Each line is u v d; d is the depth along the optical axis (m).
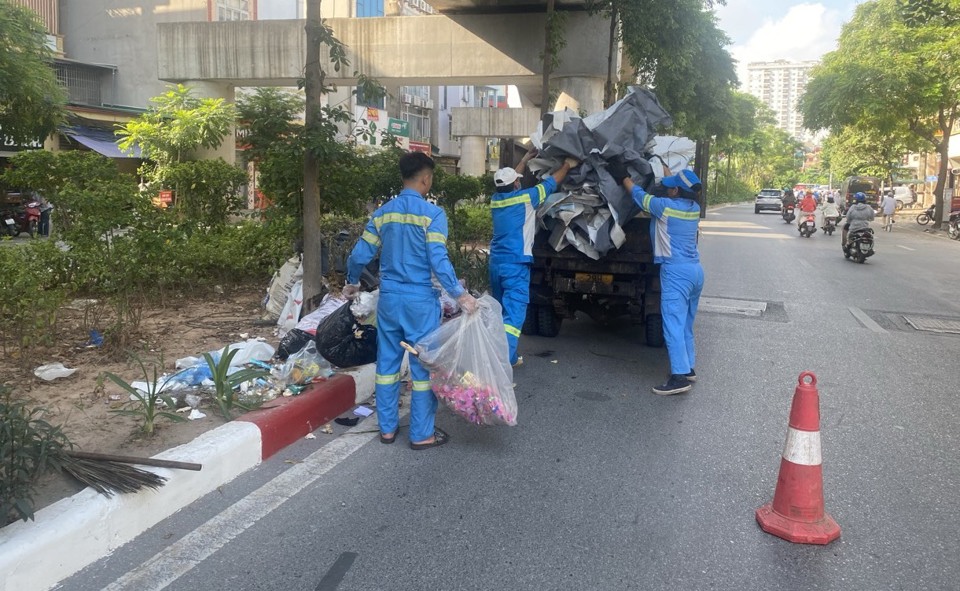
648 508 3.94
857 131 37.69
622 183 6.96
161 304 8.31
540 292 7.82
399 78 18.62
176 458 3.91
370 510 3.85
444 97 48.53
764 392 6.23
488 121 34.38
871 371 7.00
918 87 27.88
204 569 3.24
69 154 9.00
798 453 3.66
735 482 4.30
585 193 7.04
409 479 4.26
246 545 3.46
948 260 17.91
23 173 8.62
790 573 3.30
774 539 3.62
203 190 11.06
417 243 4.54
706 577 3.26
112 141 22.20
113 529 3.38
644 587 3.17
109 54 29.09
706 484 4.27
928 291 12.41
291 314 7.02
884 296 11.77
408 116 43.06
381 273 4.71
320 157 7.03
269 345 6.29
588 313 8.09
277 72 18.95
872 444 5.00
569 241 7.20
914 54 26.94
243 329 7.27
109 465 3.62
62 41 28.95
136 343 6.49
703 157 8.03
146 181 14.35
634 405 5.80
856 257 16.72
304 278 7.41
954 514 3.92
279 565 3.29
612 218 6.97
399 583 3.16
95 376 5.52
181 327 7.27
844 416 5.62
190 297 8.79
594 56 17.28
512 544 3.52
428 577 3.21
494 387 4.59
